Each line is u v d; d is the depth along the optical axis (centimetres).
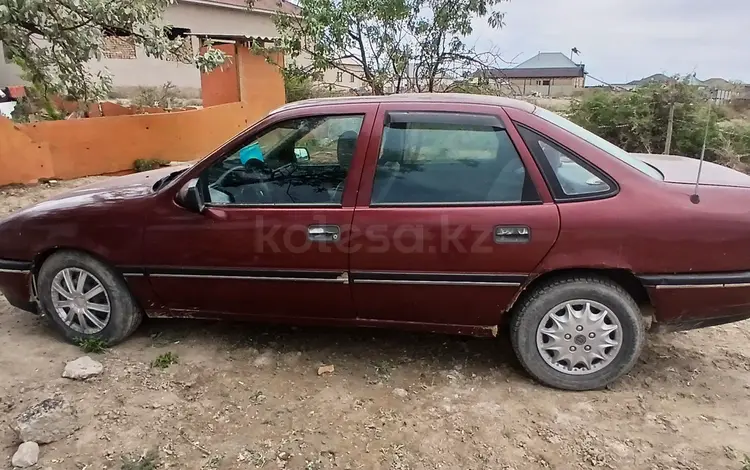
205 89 1300
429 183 329
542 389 339
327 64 969
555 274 325
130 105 1573
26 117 1116
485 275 323
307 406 322
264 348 392
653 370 359
